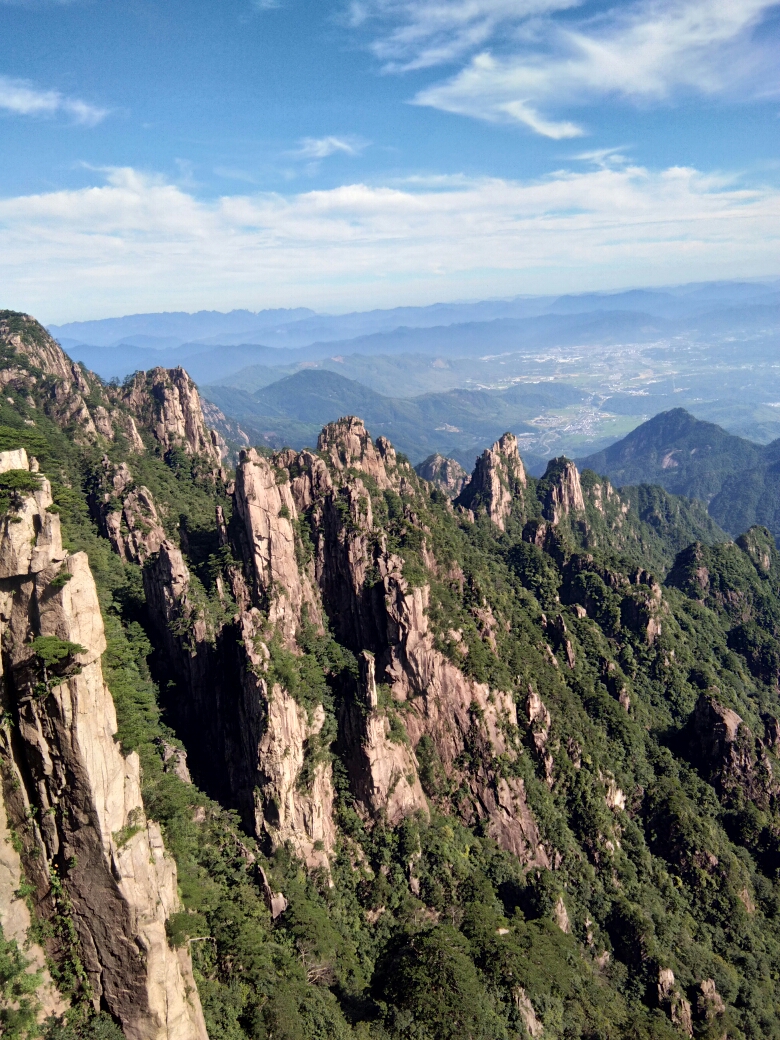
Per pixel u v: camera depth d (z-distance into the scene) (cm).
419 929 7525
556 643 13388
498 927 7725
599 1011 7381
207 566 10031
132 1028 4059
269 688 7906
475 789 9369
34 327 18375
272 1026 5209
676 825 10450
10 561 4031
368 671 8519
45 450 7650
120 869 4019
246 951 5753
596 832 9788
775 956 9338
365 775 8481
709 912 9706
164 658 9294
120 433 16912
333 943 6856
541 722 10512
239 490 9588
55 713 3944
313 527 10362
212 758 8562
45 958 4066
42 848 4056
